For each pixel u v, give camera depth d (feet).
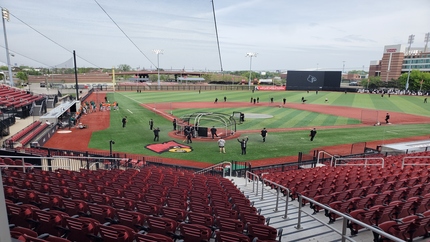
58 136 87.71
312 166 61.41
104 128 99.50
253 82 342.03
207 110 143.02
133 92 219.20
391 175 38.55
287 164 61.77
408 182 34.12
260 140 86.43
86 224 16.43
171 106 155.74
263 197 36.91
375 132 99.55
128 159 60.54
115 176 38.52
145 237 14.73
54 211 17.92
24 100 117.80
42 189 26.55
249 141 85.15
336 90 268.62
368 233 20.27
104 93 207.31
